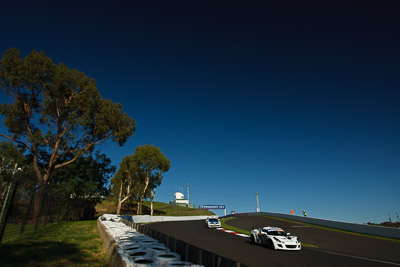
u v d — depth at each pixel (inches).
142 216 1631.4
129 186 2042.3
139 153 2085.4
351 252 498.3
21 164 1289.4
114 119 1176.8
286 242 500.4
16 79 960.3
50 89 1043.3
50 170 1139.9
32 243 405.1
